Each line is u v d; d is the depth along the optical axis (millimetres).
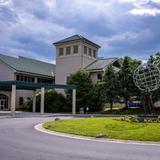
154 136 15430
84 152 11031
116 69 50750
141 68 28422
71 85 45719
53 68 66375
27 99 55969
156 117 24406
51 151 11055
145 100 28141
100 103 48062
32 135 16406
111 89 45438
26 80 55156
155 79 27188
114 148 12289
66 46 56750
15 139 14352
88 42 56000
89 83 49750
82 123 21484
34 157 9719
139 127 18312
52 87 43812
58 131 18500
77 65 54781
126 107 46750
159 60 42781
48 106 51344
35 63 62406
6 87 47375
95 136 16094
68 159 9555
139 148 12422
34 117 34125
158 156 10430
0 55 54906
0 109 52344
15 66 53500
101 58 59938
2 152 10562
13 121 26891
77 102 48719
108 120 23266
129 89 44531
